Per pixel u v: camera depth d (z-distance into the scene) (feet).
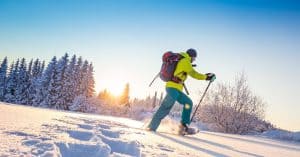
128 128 14.34
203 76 18.89
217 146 13.26
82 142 6.72
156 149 8.46
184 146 10.82
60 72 128.36
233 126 46.16
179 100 18.51
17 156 4.87
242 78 47.32
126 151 7.60
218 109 46.91
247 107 46.62
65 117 14.30
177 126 18.31
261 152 13.70
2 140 5.96
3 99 139.74
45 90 128.67
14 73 141.28
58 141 6.34
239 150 12.95
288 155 14.16
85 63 139.33
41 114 14.23
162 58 19.08
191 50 19.45
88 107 91.30
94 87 143.13
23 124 8.83
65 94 128.16
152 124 17.87
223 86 47.44
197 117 48.83
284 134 40.63
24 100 139.03
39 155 5.17
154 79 19.67
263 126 47.47
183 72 18.43
